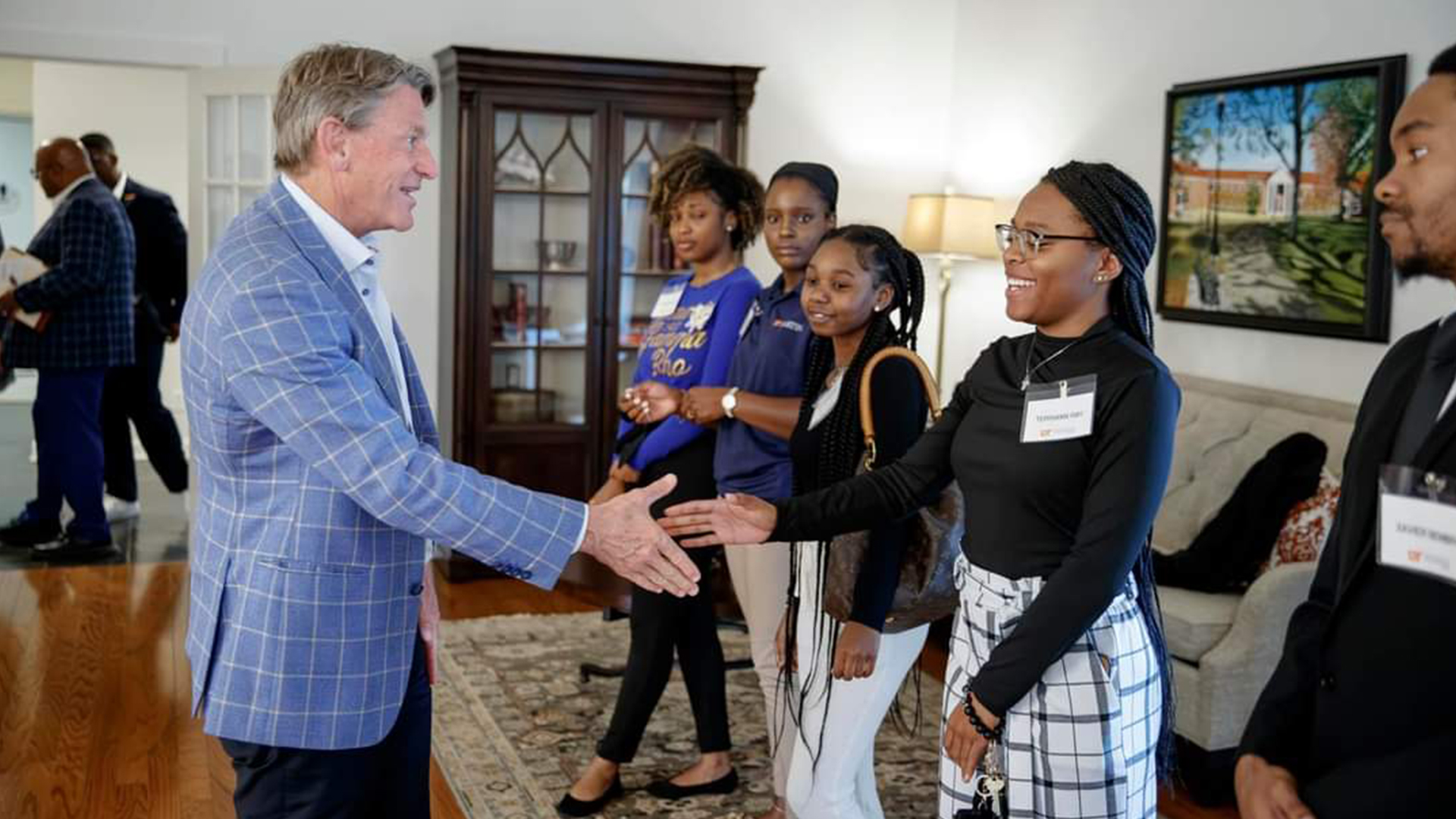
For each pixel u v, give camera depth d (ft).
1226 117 17.01
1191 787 12.53
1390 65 14.56
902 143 23.75
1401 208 4.74
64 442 20.45
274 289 6.34
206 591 6.79
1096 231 6.55
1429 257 4.72
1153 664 6.85
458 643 16.66
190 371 6.62
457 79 19.34
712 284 11.64
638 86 20.18
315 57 6.82
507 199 20.15
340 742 6.70
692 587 7.08
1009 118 22.13
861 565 8.31
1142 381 6.35
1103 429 6.37
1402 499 4.56
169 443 23.71
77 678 14.85
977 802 6.68
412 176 6.90
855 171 23.57
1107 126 19.71
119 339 20.48
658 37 22.12
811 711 8.88
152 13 19.69
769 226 10.67
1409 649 4.66
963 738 6.51
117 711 13.85
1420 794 4.46
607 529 6.91
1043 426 6.53
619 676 15.34
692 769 12.26
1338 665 4.91
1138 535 6.24
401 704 7.20
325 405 6.31
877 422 8.65
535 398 20.61
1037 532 6.60
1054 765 6.49
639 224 20.84
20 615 17.19
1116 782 6.51
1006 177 22.30
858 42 23.27
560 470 20.72
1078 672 6.47
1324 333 15.47
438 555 20.66
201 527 6.91
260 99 19.85
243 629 6.62
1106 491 6.29
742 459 10.52
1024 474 6.57
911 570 8.39
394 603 6.84
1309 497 13.20
